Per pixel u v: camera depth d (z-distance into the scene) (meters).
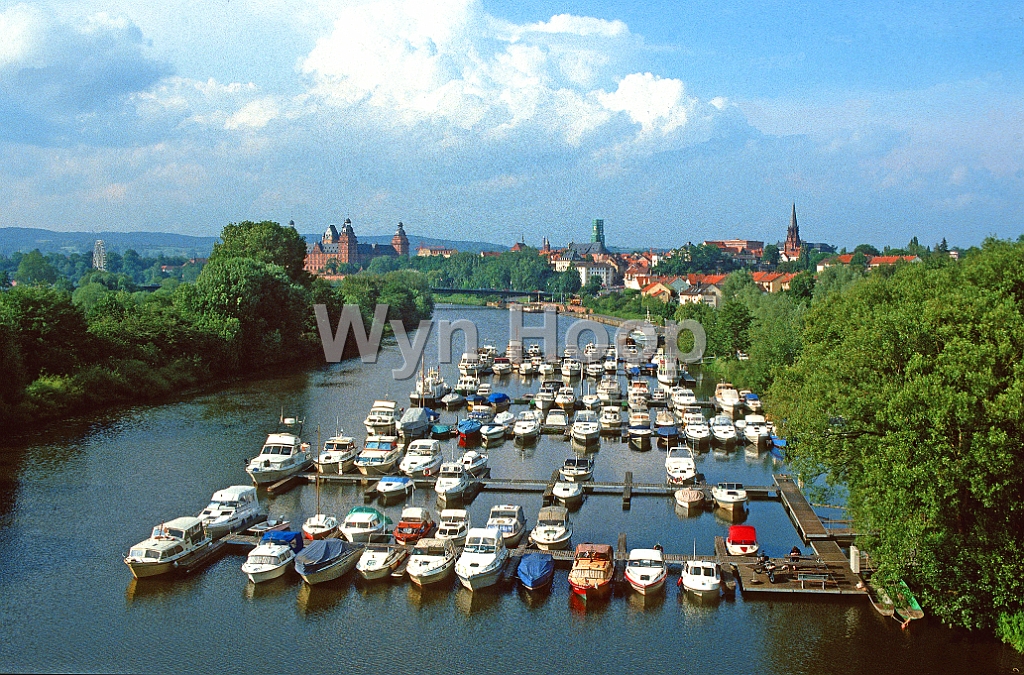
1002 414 47.16
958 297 53.47
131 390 127.88
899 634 52.78
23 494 79.38
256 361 166.62
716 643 52.34
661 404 135.25
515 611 56.62
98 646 51.47
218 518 68.38
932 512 48.31
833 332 71.00
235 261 176.38
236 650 51.38
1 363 105.88
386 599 58.19
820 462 58.38
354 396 136.00
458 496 79.62
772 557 64.62
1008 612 51.53
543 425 113.81
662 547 67.88
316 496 81.69
